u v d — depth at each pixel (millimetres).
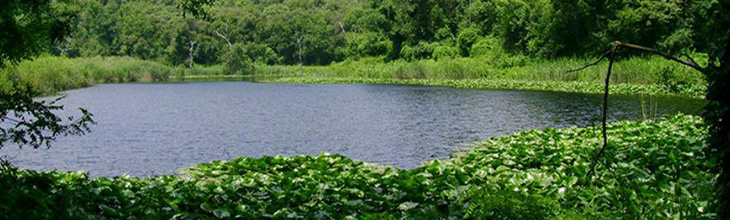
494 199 5027
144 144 13898
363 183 7133
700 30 4000
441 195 6504
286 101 26938
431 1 61500
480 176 7684
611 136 11562
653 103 21625
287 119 19094
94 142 14070
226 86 42750
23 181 6168
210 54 78125
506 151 10258
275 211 6180
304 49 80250
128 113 21453
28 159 11898
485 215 5109
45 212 5234
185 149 13258
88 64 53375
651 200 5594
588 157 8320
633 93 26297
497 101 24406
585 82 32281
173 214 5926
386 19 64938
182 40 76375
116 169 11086
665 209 5246
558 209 5293
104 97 30531
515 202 4953
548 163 9094
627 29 35875
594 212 5234
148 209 5957
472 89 33156
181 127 17125
